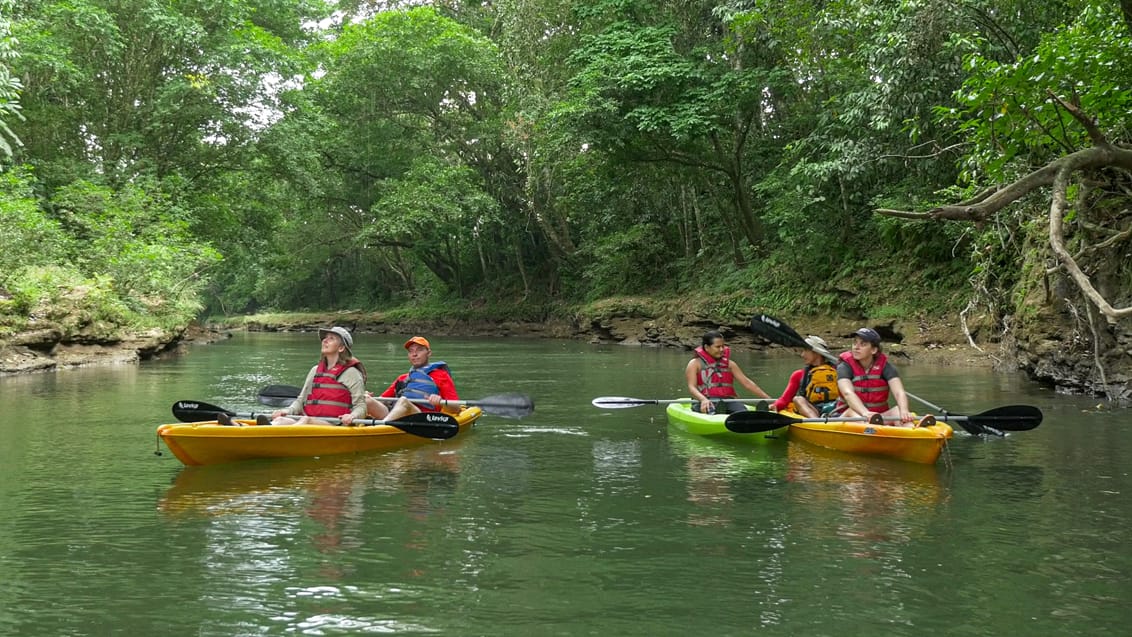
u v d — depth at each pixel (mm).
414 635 2951
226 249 28938
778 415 6699
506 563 3746
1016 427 6605
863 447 6398
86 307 15508
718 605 3240
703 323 22453
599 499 4988
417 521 4461
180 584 3459
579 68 21531
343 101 31125
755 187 20875
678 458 6359
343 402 6680
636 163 22172
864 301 18562
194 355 19656
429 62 28891
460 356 19266
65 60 20359
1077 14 11656
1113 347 9570
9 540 4082
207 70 23406
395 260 43906
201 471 5754
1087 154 6875
